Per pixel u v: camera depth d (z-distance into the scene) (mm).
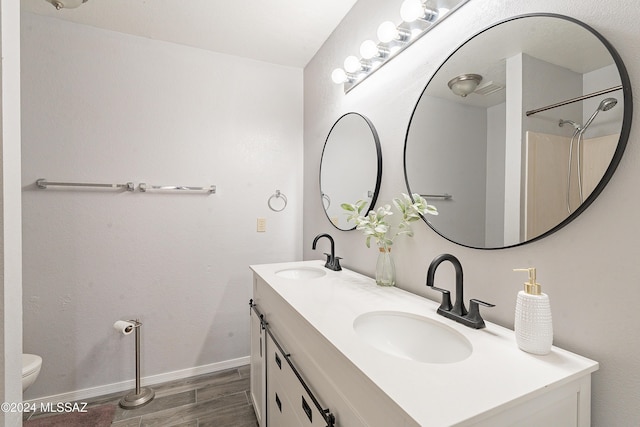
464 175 1021
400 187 1353
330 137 1997
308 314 984
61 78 1831
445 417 507
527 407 588
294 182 2508
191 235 2178
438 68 1121
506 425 561
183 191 2146
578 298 742
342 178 1836
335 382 781
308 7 1750
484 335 828
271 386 1389
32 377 1491
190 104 2158
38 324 1806
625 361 658
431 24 1156
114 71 1956
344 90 1805
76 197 1877
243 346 2346
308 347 958
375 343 981
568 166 746
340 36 1884
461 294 938
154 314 2084
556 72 771
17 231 865
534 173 819
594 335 710
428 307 1062
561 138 760
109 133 1946
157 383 2086
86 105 1890
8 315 814
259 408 1590
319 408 846
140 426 1664
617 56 664
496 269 935
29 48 1761
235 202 2307
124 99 1981
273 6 1738
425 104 1180
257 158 2375
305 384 958
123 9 1751
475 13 1004
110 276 1970
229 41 2102
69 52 1850
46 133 1802
